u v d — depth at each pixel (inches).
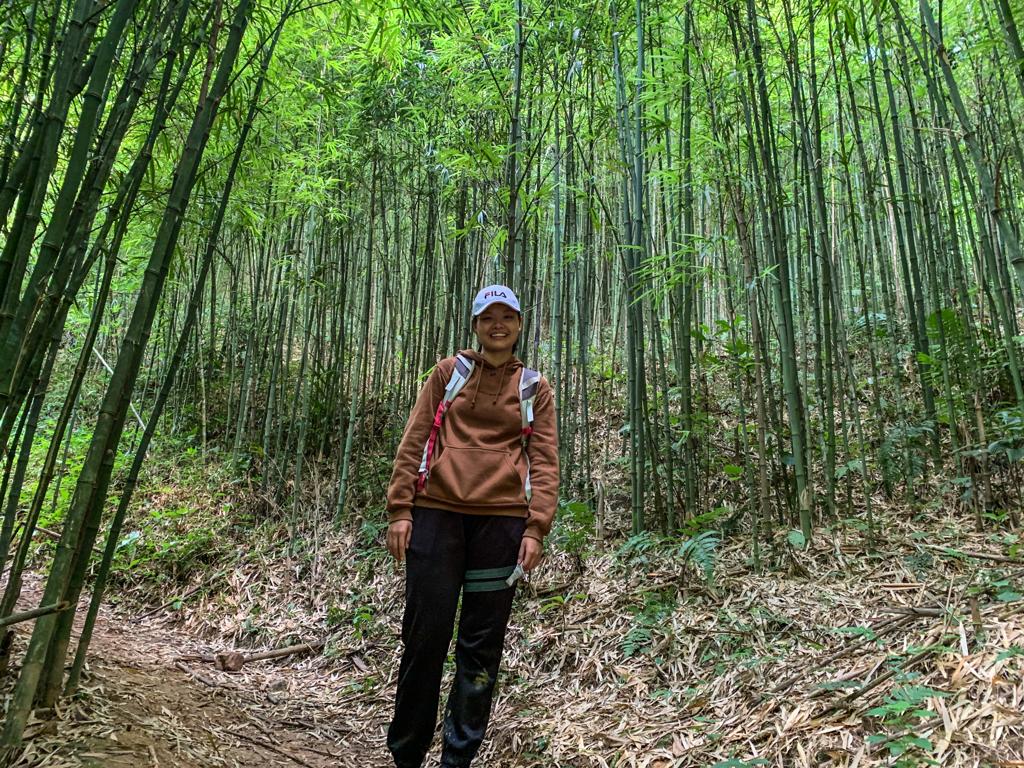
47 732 66.6
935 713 61.9
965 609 83.4
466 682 74.5
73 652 96.3
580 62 161.2
